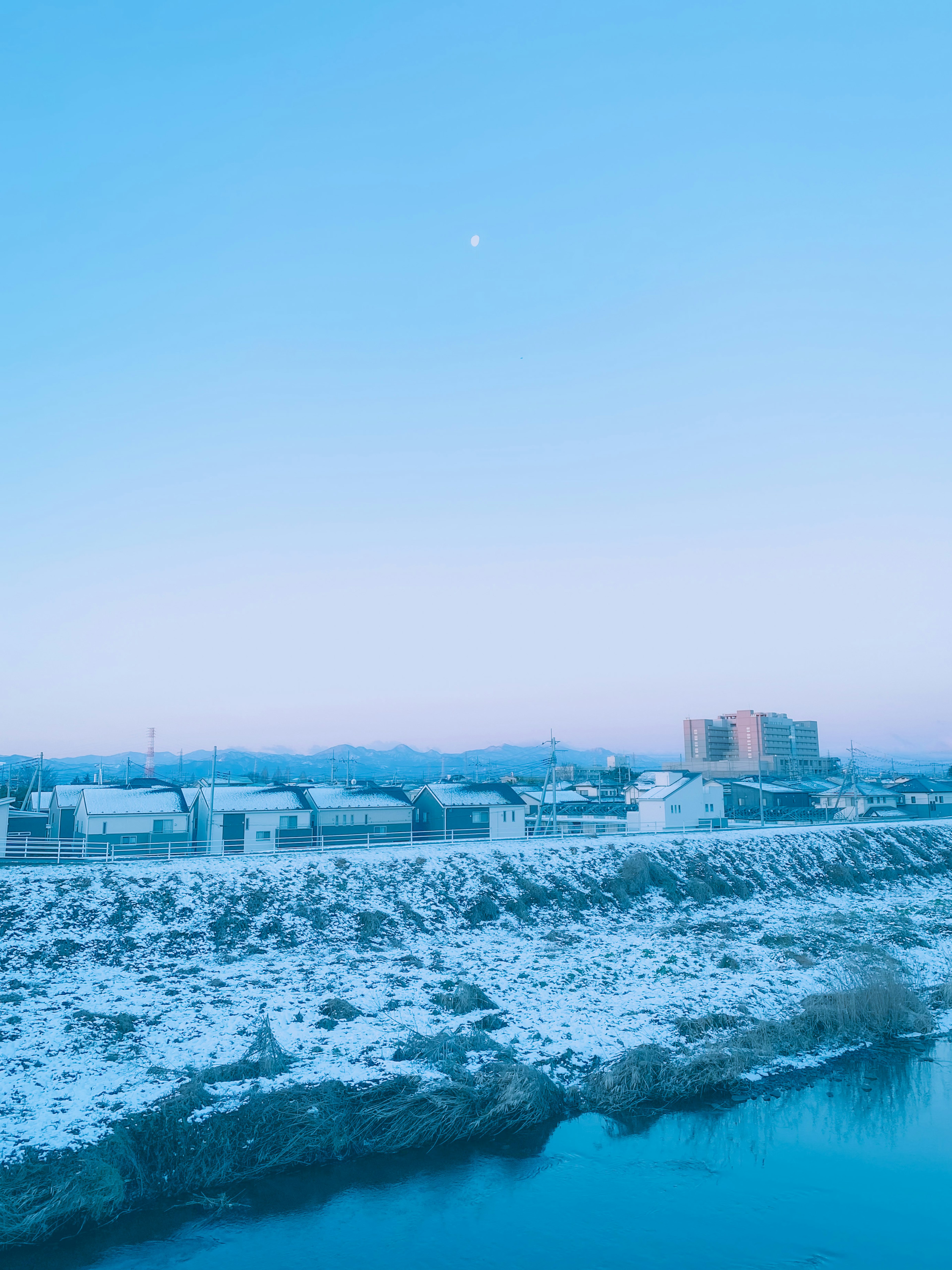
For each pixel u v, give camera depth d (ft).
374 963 128.06
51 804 231.71
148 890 143.02
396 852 179.73
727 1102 87.30
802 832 240.94
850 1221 65.82
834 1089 90.74
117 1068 83.10
